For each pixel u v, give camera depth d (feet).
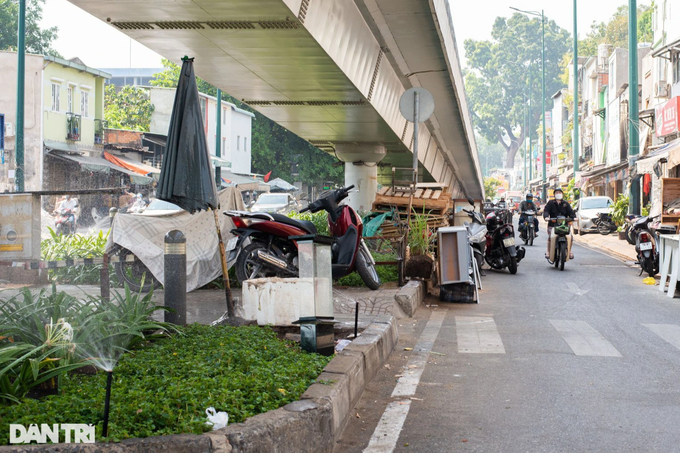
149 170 135.33
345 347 22.71
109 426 13.10
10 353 15.34
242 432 13.44
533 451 16.05
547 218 61.82
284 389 16.81
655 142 116.06
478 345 28.68
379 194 60.34
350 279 42.80
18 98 81.92
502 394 21.03
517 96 419.95
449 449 16.21
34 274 41.09
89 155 133.80
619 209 103.09
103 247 47.03
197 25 40.24
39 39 176.96
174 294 25.23
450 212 66.39
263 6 36.37
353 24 51.21
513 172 452.76
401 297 36.52
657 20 126.31
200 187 26.78
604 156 194.08
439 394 21.04
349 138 86.48
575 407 19.60
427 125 97.19
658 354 26.81
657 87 121.80
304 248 22.84
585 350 27.55
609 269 60.85
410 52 64.59
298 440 14.79
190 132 26.81
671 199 59.31
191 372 17.83
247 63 49.08
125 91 181.98
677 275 42.73
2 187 114.73
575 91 164.25
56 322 18.75
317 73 51.85
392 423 18.19
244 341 22.43
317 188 222.48
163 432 13.20
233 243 38.11
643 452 15.93
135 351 20.99
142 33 42.45
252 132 211.00
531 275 56.34
